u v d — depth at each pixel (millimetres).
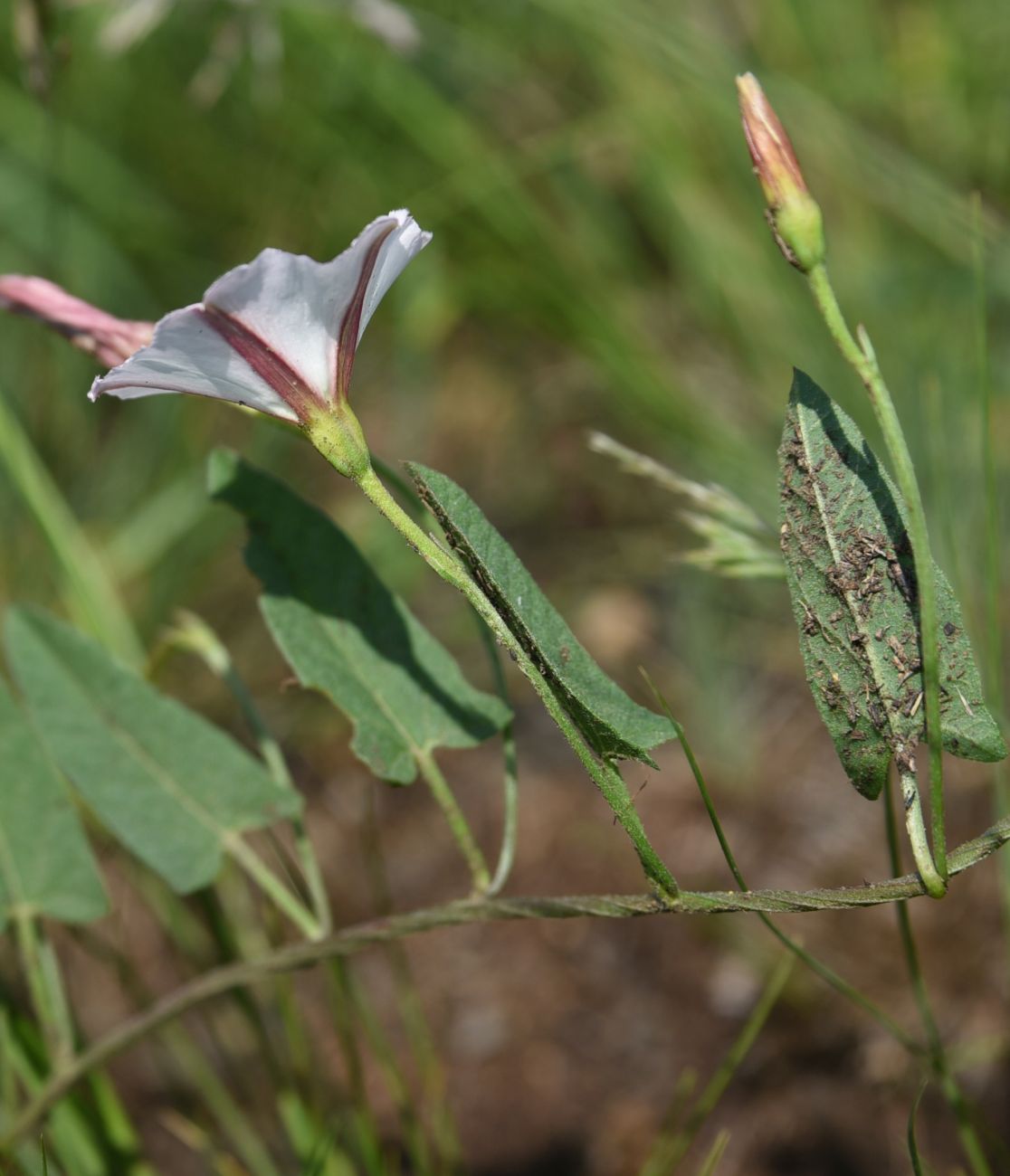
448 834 641
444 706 334
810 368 662
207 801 352
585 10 627
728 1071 380
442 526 308
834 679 310
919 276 647
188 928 463
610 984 573
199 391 306
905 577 308
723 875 592
